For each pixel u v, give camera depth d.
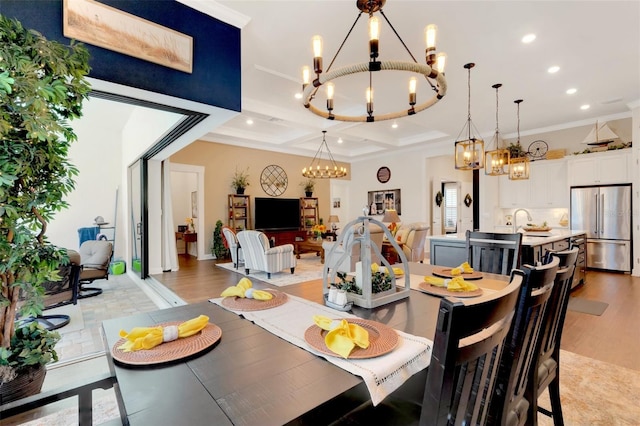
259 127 7.04
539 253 3.71
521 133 6.77
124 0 2.16
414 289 1.75
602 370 2.29
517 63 3.52
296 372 0.89
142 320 1.33
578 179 5.90
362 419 1.08
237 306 1.47
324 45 3.14
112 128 6.51
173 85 2.38
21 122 1.49
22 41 1.45
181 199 9.26
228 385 0.83
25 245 1.64
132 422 0.68
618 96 4.62
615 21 2.75
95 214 6.36
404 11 2.59
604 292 4.29
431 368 0.67
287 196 8.91
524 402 1.21
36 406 0.99
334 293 1.46
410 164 8.60
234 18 2.66
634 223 5.26
